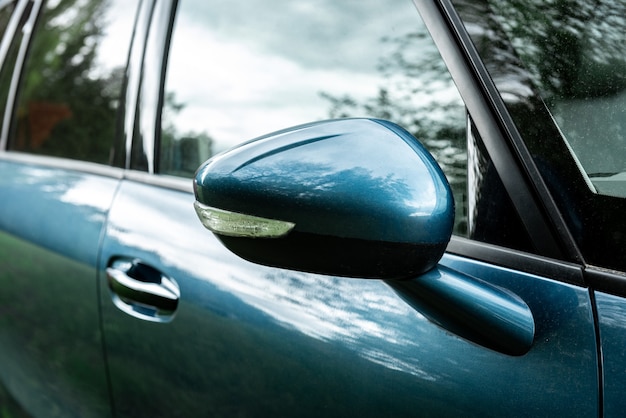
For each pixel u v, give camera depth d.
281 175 0.84
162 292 1.43
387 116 1.16
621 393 0.86
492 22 1.04
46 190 1.84
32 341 1.87
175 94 1.57
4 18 2.41
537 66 1.00
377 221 0.82
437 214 0.83
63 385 1.79
